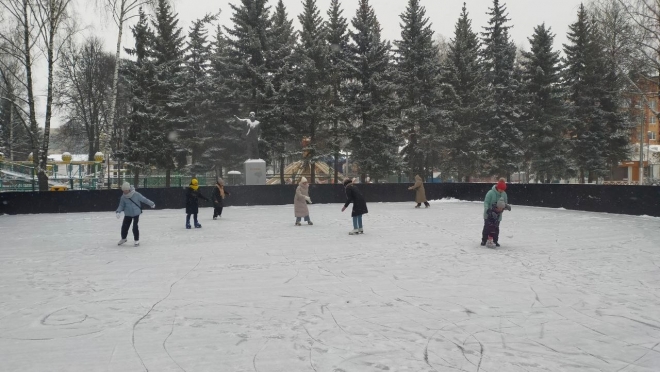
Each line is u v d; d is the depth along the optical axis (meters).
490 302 6.83
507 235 13.87
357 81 36.97
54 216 21.42
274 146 36.84
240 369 4.51
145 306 6.70
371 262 9.94
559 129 40.00
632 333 5.54
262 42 38.06
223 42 41.31
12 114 45.38
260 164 28.48
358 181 41.34
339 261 10.07
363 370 4.47
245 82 36.72
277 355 4.85
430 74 37.78
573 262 9.84
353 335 5.45
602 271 8.95
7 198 22.33
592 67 39.41
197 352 4.95
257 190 27.36
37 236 14.55
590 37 38.62
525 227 15.90
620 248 11.57
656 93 27.45
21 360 4.77
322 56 35.75
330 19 38.25
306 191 17.14
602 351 4.98
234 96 37.56
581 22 40.09
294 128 37.50
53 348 5.10
